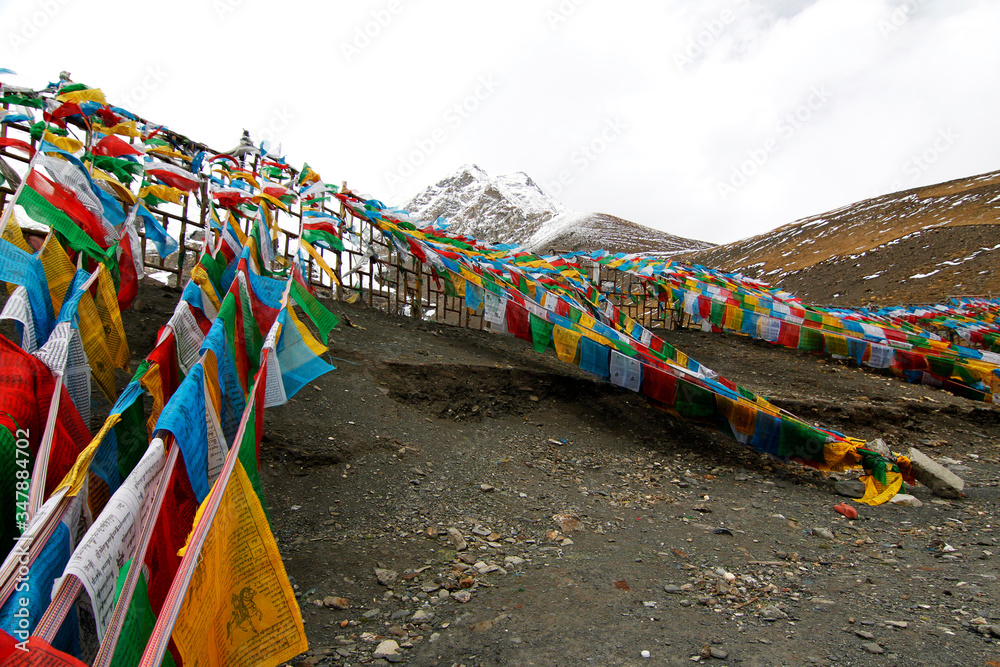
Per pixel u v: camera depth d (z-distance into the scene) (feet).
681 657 12.25
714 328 63.72
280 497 19.86
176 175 24.90
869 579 16.81
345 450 23.39
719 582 16.39
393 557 17.08
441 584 15.67
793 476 29.78
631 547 18.98
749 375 48.67
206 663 7.52
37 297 13.53
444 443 26.61
